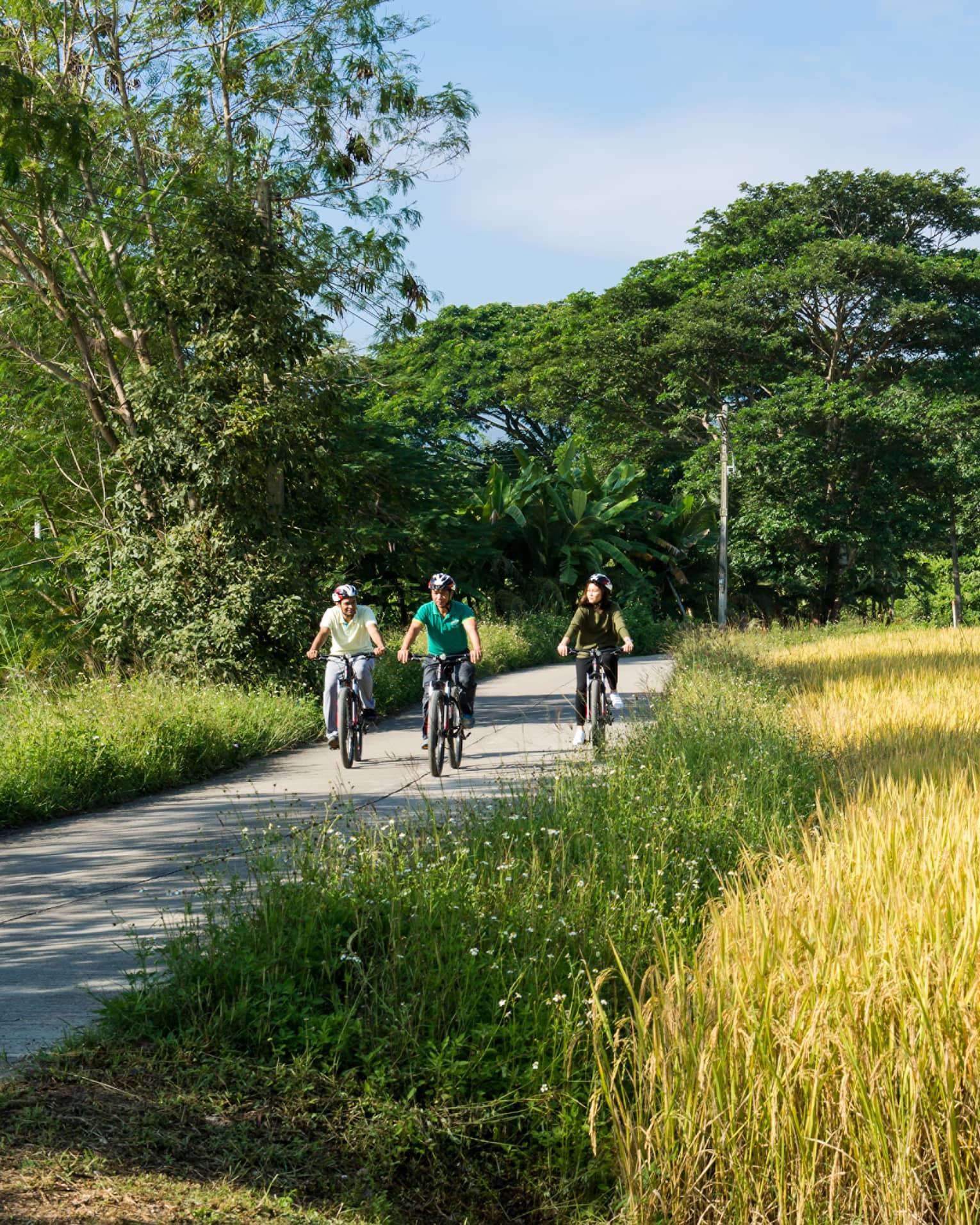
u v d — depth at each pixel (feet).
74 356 74.33
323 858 19.81
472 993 15.31
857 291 144.46
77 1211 10.37
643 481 181.27
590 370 156.66
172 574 56.49
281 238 64.03
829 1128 12.16
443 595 37.06
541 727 49.85
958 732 37.99
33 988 16.90
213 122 63.77
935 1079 11.98
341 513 66.13
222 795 34.71
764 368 153.38
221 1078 13.47
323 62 63.41
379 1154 12.81
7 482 80.33
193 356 61.36
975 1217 11.62
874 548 153.17
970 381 144.66
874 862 16.63
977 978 12.51
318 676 57.62
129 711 40.83
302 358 61.82
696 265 160.35
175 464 57.82
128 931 19.61
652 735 35.37
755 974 13.20
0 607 72.79
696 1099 12.41
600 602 39.37
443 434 176.55
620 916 18.17
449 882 18.51
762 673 60.18
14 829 30.71
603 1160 13.38
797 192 156.66
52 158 54.39
